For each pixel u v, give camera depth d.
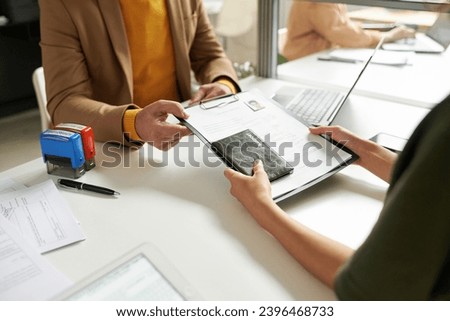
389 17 1.87
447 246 0.44
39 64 3.14
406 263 0.45
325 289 0.62
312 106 1.27
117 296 0.59
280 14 1.51
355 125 1.17
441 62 1.58
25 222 0.77
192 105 1.05
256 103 1.07
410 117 1.21
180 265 0.67
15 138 2.77
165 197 0.85
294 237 0.68
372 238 0.48
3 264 0.67
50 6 1.13
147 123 0.98
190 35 1.42
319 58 1.77
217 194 0.86
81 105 1.10
